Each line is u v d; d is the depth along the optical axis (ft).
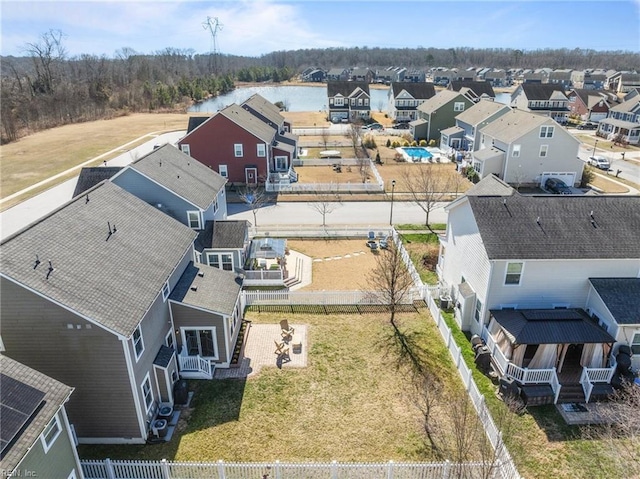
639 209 72.54
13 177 168.66
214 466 48.44
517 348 63.67
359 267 102.01
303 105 423.23
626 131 238.48
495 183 86.28
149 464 47.80
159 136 251.80
